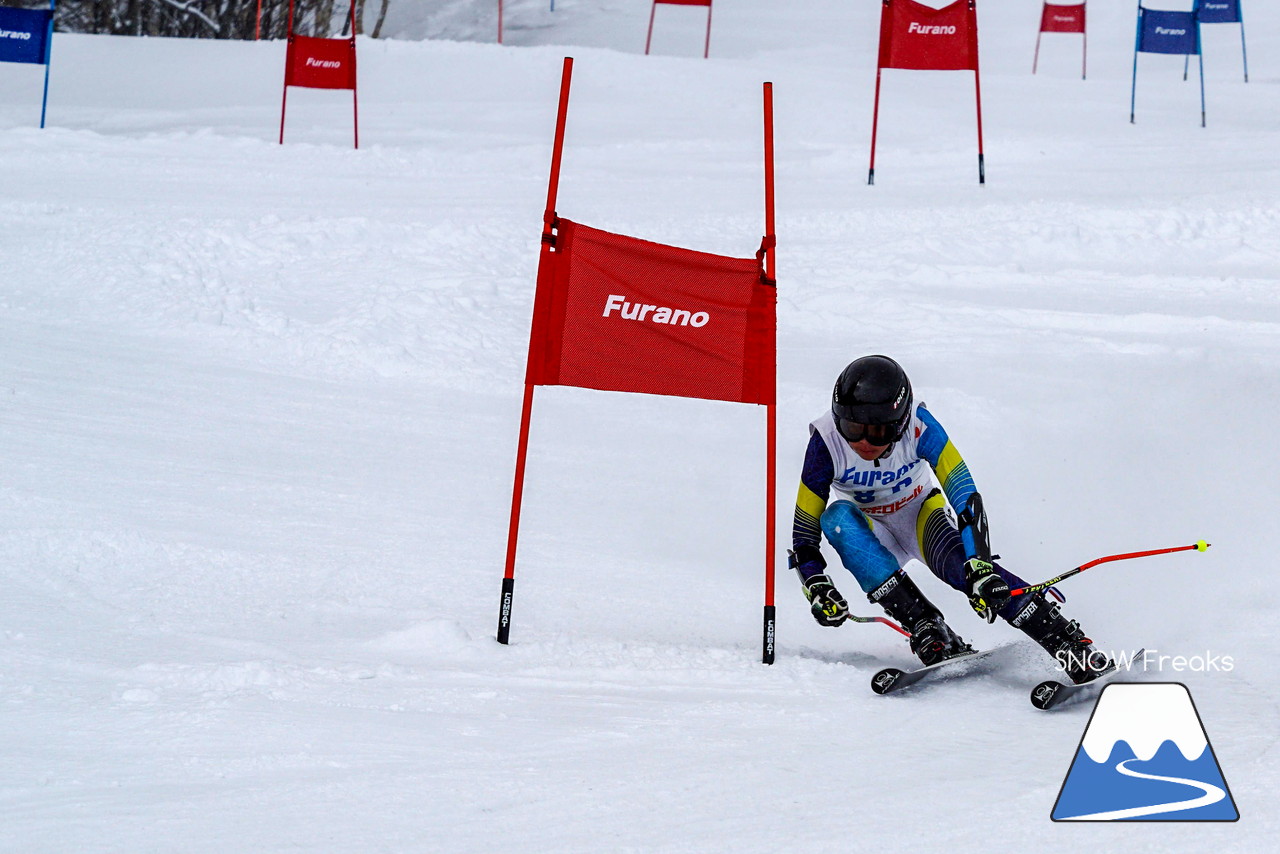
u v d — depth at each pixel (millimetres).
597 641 7977
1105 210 29891
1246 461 12797
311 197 30688
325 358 18875
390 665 7195
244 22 74438
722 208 31156
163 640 7582
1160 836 4469
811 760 5590
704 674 7320
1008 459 13711
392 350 19125
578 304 8203
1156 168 37312
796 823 4727
